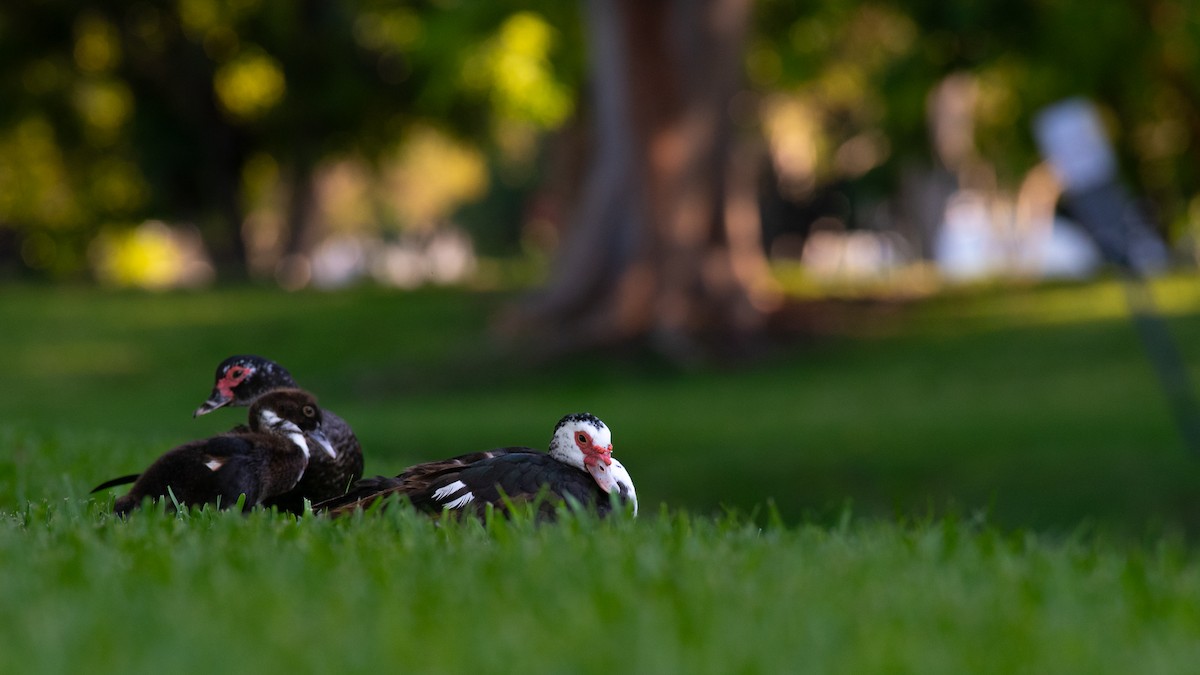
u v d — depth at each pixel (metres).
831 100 47.84
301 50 45.47
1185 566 6.25
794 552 5.77
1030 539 6.66
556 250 40.72
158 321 36.19
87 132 49.16
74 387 30.33
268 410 7.04
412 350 32.53
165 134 48.00
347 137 48.69
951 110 40.34
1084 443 18.08
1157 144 34.44
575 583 4.87
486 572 5.04
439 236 91.44
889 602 4.80
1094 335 28.50
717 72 29.62
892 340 30.58
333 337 34.16
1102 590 5.35
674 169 29.50
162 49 46.72
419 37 35.88
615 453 19.31
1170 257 38.28
